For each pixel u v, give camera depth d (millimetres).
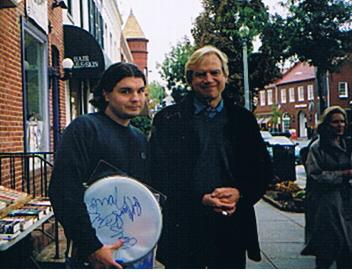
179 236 3043
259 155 3074
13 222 3807
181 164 3002
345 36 10414
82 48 12398
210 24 19062
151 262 2549
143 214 2523
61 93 11438
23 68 7945
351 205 4723
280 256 6078
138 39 55125
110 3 24047
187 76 3156
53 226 6633
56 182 2451
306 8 10422
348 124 4941
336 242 4645
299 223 8516
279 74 18953
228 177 3037
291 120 56906
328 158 4684
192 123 3045
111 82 2641
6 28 7121
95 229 2482
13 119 7387
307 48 10594
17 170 7320
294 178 13484
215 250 3055
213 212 3033
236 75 18500
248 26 14969
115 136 2621
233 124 3061
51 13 10547
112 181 2512
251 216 3105
